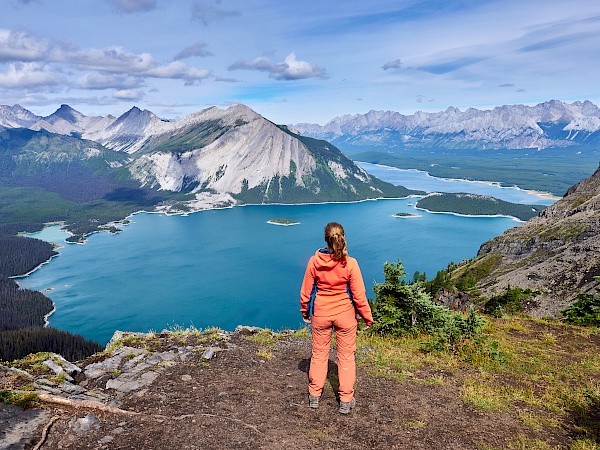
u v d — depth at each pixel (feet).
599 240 299.38
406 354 38.96
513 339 48.37
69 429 20.44
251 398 25.66
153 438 20.27
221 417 22.80
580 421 25.67
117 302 615.98
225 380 28.40
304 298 24.13
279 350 37.11
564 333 51.93
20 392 22.80
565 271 275.18
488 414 25.91
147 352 33.14
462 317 44.24
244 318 531.50
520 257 403.95
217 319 531.09
